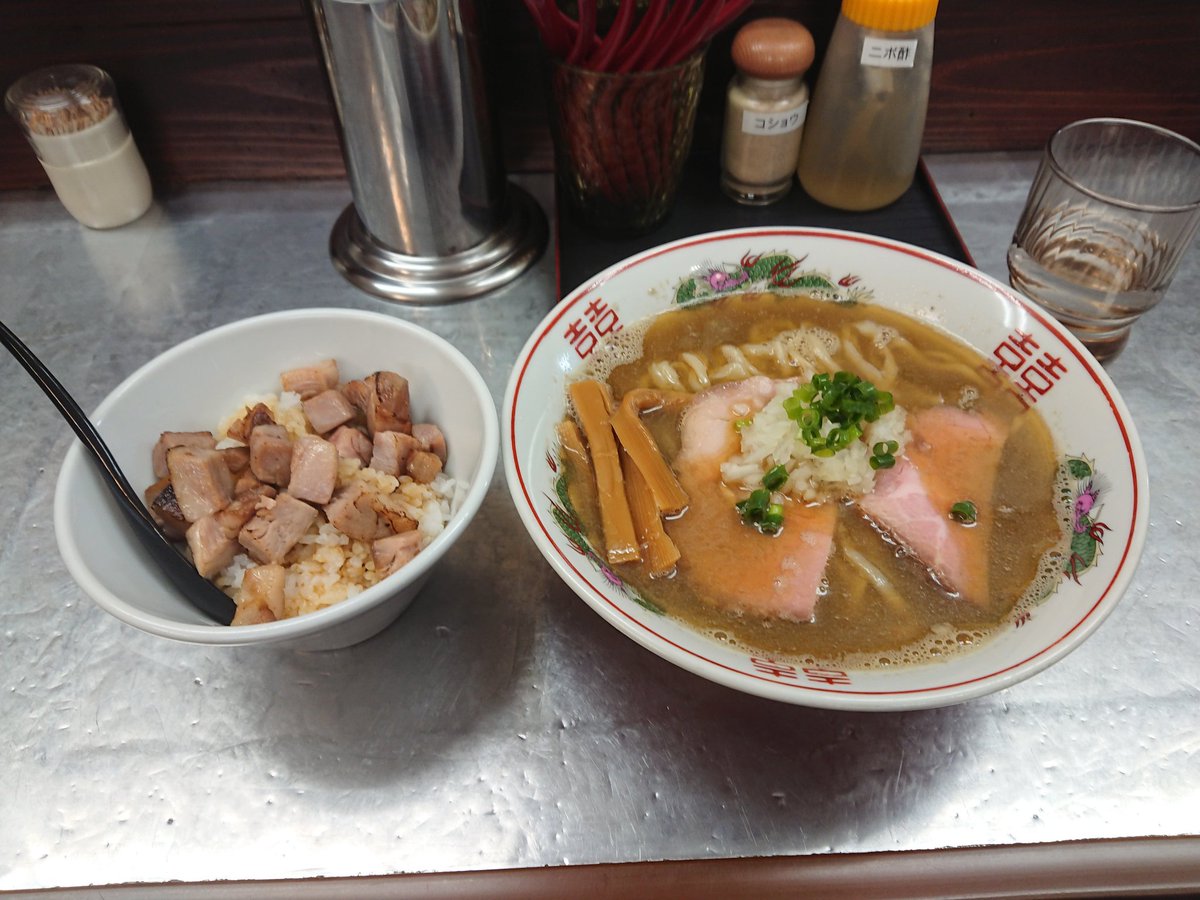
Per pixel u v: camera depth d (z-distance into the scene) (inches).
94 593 10.1
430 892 10.6
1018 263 16.4
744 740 11.7
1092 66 18.7
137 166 19.1
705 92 19.3
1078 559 11.3
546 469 12.2
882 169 17.3
